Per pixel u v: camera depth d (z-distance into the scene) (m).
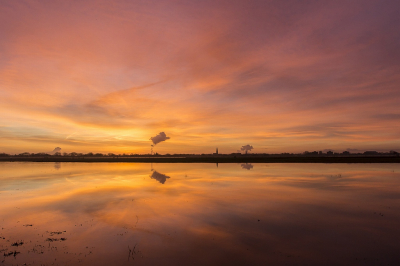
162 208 16.73
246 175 36.41
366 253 9.84
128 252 10.00
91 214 15.38
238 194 21.53
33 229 12.72
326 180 30.33
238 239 11.33
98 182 29.66
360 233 11.98
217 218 14.48
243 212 15.72
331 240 11.16
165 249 10.29
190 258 9.48
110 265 8.93
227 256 9.64
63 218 14.58
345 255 9.66
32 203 18.38
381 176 34.06
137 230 12.52
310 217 14.62
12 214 15.47
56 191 23.39
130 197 20.36
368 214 15.17
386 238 11.34
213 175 36.72
